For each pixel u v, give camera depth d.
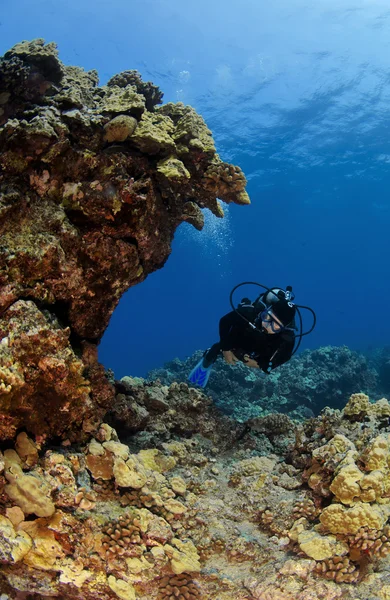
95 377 3.57
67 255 3.15
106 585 2.79
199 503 3.34
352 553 2.90
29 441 2.94
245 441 4.54
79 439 3.29
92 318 3.50
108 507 3.03
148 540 2.87
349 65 29.98
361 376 13.08
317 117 32.91
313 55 30.09
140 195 3.18
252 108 32.78
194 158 3.68
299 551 2.96
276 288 4.61
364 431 3.61
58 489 2.87
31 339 2.79
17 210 2.99
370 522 2.83
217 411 4.78
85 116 3.13
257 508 3.41
